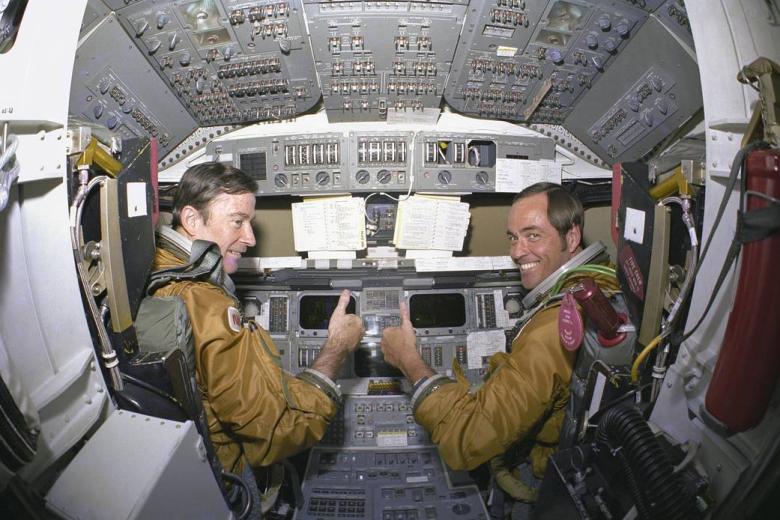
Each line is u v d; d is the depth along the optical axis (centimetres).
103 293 130
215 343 148
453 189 279
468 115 291
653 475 116
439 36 242
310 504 231
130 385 132
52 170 105
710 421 113
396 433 275
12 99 93
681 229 133
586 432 154
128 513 103
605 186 309
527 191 211
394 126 291
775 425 105
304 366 292
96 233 124
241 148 286
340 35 241
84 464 114
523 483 199
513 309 301
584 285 142
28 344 103
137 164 137
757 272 96
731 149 114
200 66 258
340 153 275
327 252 298
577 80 263
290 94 275
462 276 294
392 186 278
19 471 99
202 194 197
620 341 144
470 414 156
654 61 235
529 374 155
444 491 239
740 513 112
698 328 126
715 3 122
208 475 135
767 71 99
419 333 296
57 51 105
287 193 283
